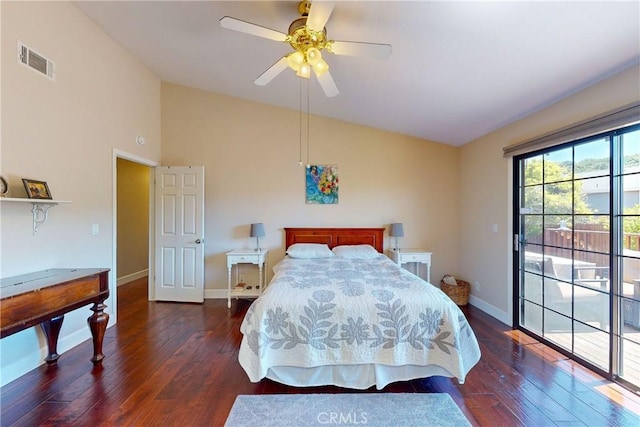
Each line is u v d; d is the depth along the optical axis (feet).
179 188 13.76
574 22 5.57
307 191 14.30
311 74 10.32
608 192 7.27
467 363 6.91
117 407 6.18
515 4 5.42
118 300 13.97
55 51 8.34
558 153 8.81
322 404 6.28
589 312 7.84
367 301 6.98
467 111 10.34
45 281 6.78
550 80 7.54
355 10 6.48
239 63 10.76
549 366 7.86
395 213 14.43
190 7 8.05
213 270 14.26
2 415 5.91
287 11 7.36
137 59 12.05
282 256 14.32
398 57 8.00
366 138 14.40
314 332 6.74
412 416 5.92
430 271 14.46
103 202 10.30
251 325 6.77
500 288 11.19
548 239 9.25
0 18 6.91
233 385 7.00
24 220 7.52
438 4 5.87
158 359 8.22
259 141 14.29
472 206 13.14
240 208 14.25
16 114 7.28
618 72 6.81
